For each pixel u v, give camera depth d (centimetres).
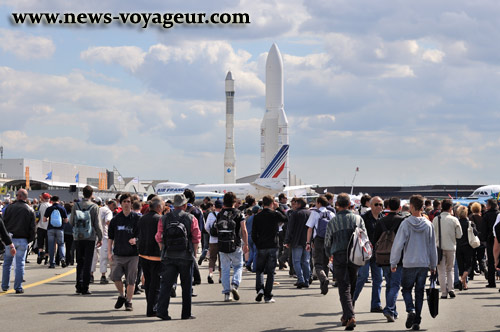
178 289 1788
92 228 1594
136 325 1151
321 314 1302
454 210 2062
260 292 1498
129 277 1339
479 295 1673
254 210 2209
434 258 1153
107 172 13725
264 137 10506
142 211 1756
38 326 1138
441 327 1152
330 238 1178
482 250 2041
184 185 8156
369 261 1349
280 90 10538
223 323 1177
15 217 1625
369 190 18962
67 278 2011
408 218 1154
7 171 11312
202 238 2473
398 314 1327
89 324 1161
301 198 1836
